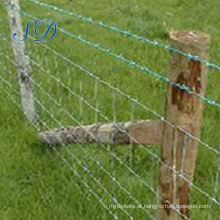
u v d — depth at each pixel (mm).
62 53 6762
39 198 4129
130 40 7344
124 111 5230
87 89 5680
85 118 5008
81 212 3975
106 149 4578
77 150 4566
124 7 8875
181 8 8945
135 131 3193
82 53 6812
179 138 2760
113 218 3879
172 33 2562
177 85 2611
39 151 4633
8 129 4930
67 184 4242
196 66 2533
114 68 6348
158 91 5809
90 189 4137
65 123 4914
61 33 7477
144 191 4074
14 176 4359
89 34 7582
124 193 4059
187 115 2674
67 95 5496
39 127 4988
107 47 7090
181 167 2846
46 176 4336
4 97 5473
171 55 2578
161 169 2955
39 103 5031
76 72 6051
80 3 9156
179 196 2963
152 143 3145
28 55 5438
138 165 4406
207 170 4410
